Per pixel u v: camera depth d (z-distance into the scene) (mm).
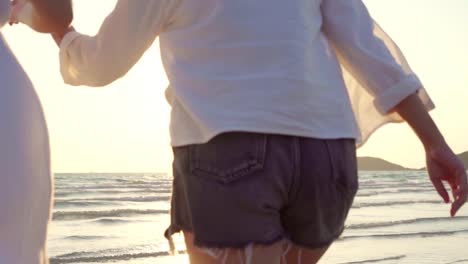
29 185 1559
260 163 1961
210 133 1960
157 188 37750
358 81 2295
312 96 2061
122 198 28031
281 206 2037
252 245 1959
